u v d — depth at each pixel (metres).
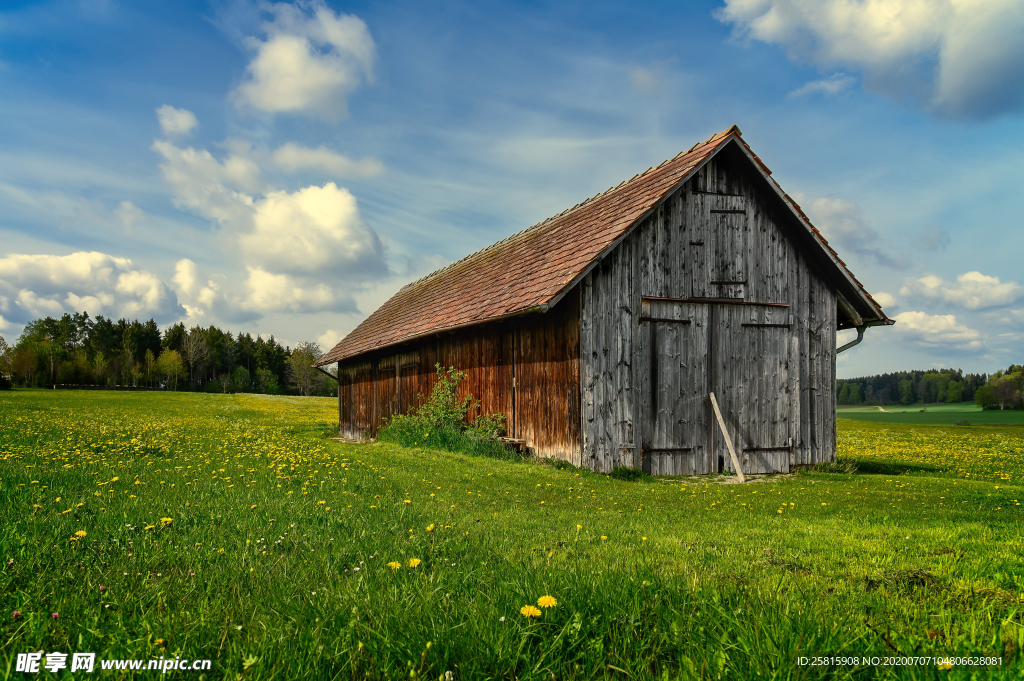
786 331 12.19
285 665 2.11
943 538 4.95
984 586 3.41
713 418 11.41
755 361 11.88
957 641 2.37
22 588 2.95
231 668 2.12
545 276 11.76
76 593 2.85
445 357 15.99
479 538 4.57
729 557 4.21
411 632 2.30
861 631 2.38
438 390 15.52
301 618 2.47
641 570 3.10
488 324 13.77
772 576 3.41
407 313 21.17
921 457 15.45
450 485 8.23
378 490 7.50
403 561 3.61
